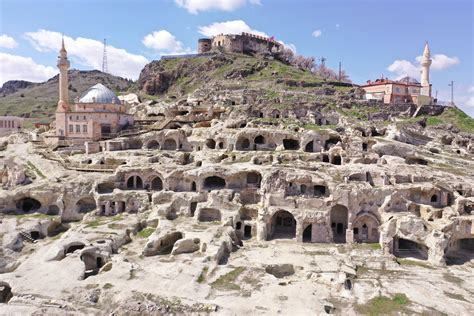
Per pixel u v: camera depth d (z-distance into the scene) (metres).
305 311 35.91
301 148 79.62
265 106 103.12
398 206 59.28
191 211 65.00
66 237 54.31
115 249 52.41
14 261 49.06
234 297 38.38
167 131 87.88
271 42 198.25
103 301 37.28
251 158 72.62
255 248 54.91
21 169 74.94
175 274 43.41
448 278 46.28
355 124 93.06
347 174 63.47
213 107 103.19
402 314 37.12
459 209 56.88
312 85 130.75
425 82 131.25
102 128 94.19
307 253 53.03
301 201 59.91
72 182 67.81
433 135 93.19
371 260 50.47
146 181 71.38
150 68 185.00
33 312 35.22
